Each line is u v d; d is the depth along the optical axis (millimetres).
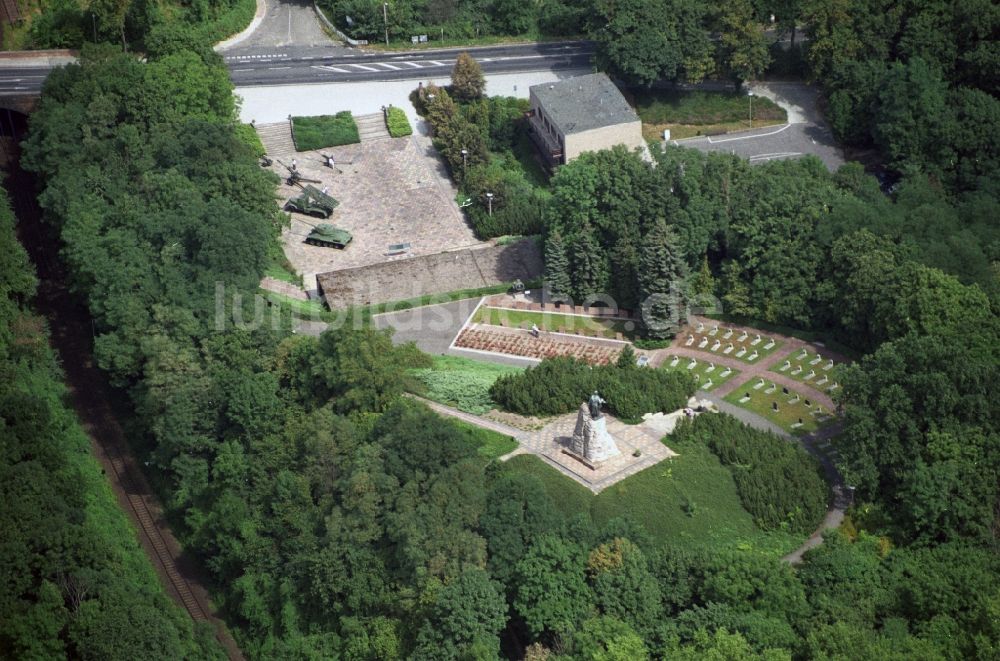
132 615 183125
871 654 158875
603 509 187625
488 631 172500
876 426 191125
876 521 188250
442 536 179250
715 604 170000
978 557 176125
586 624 167750
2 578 183000
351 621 184750
